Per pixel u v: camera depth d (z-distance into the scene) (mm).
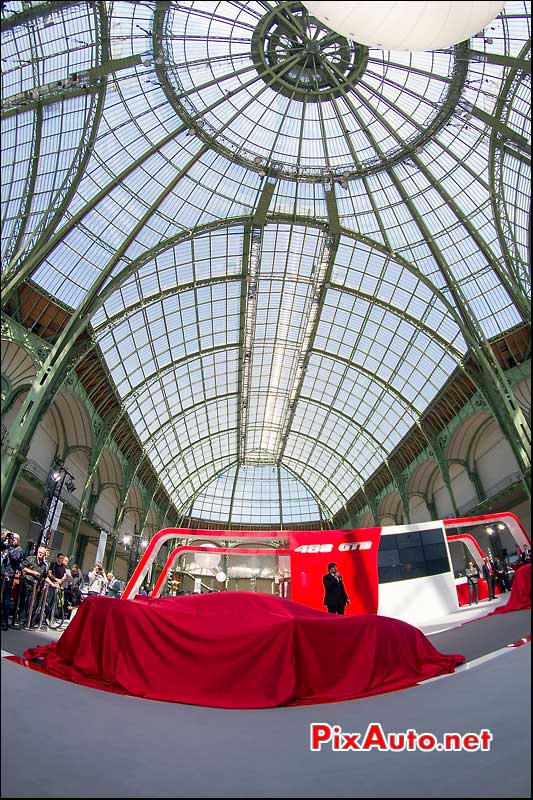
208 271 36406
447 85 24375
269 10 23625
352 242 33312
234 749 5727
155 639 8875
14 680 7305
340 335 43344
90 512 40156
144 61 23266
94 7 19953
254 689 8133
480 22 9766
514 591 14953
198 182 29547
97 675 8797
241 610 9445
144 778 4840
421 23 9578
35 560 16812
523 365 30141
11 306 26422
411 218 29875
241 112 27391
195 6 22547
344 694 8102
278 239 35094
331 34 24719
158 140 27078
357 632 8906
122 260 29750
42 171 23156
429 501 44781
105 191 26656
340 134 28312
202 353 44812
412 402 42938
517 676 7367
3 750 5109
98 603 9719
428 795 4457
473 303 31500
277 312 42844
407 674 8703
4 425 26422
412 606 19672
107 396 36938
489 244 29016
